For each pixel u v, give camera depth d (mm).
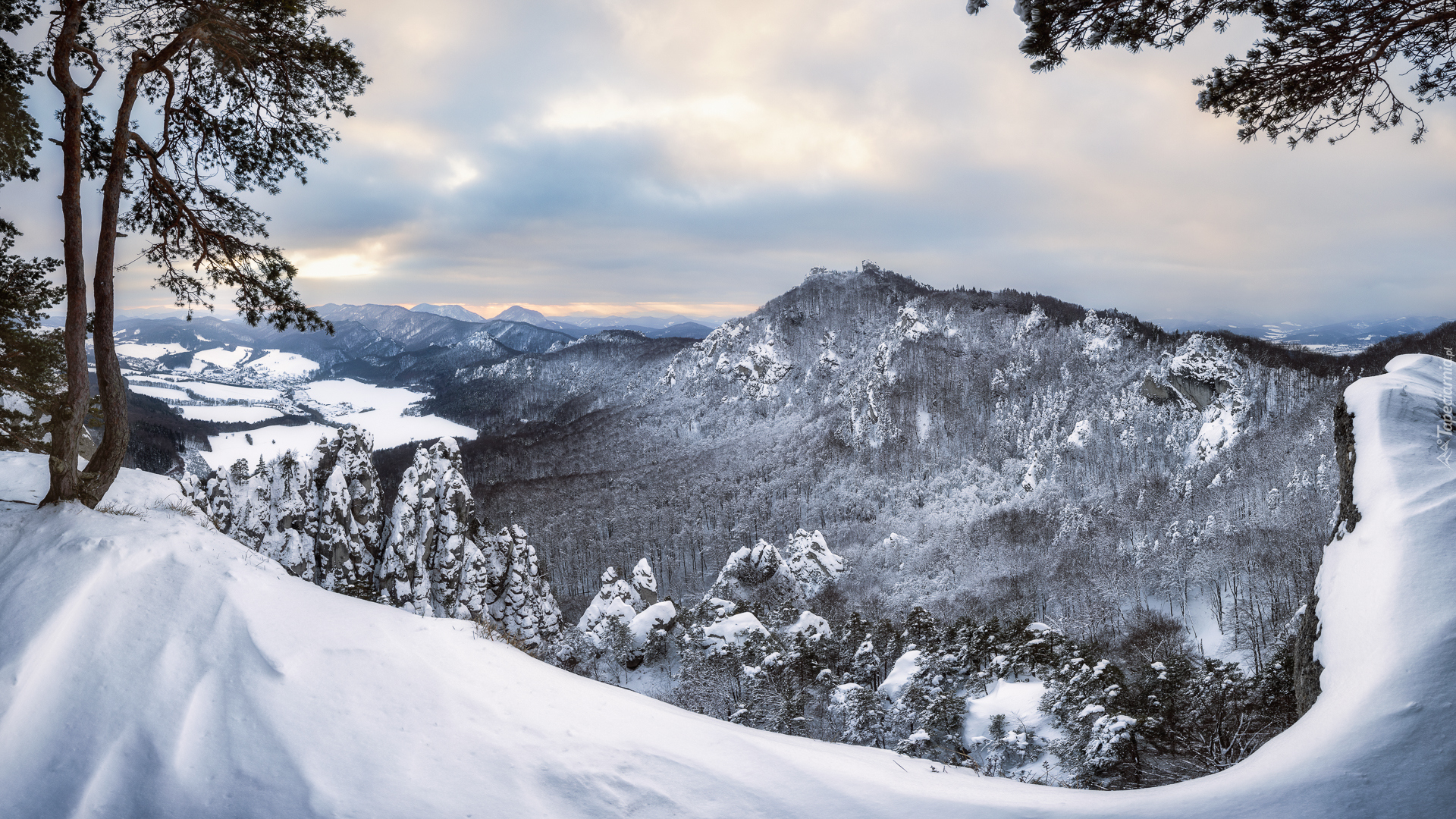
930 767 9406
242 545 10883
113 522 10094
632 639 80250
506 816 6566
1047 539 151000
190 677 7684
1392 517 9781
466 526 68750
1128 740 29469
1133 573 112938
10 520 9984
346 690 8047
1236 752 29062
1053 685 39031
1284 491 123875
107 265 11234
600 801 6945
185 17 12469
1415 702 7219
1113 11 8617
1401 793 6301
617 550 159375
